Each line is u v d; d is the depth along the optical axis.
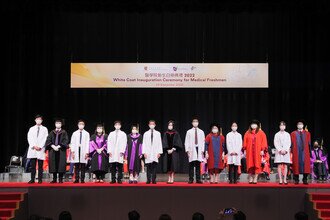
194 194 11.70
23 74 16.97
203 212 11.66
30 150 12.23
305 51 16.95
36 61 16.98
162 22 17.08
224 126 16.91
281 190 11.74
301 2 16.66
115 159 12.32
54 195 11.69
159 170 16.55
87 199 11.70
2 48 16.91
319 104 16.84
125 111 17.00
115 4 17.02
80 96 17.00
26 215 11.56
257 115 16.94
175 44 17.05
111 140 12.41
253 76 16.67
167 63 16.72
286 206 11.71
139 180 14.26
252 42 17.06
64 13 17.09
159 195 11.70
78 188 11.71
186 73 16.72
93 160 12.58
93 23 17.08
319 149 15.01
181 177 15.15
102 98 17.02
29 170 15.38
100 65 16.72
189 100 17.00
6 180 14.50
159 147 12.29
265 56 17.02
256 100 16.95
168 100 17.03
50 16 17.06
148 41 17.11
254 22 17.06
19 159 15.49
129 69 16.72
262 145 12.33
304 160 12.23
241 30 17.06
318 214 11.05
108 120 16.97
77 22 17.11
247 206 11.69
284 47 17.00
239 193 11.70
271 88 16.97
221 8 17.06
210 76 16.69
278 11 17.02
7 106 16.91
